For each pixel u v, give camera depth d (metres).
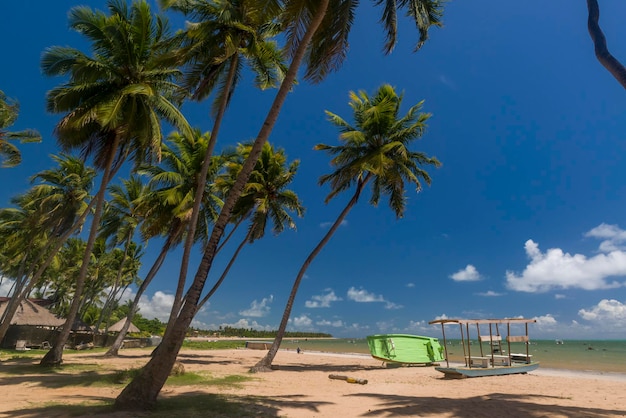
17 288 26.14
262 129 8.89
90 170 27.41
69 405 8.45
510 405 9.78
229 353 36.06
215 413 8.07
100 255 43.25
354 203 21.77
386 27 10.75
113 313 77.44
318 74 10.88
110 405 8.36
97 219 17.38
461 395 12.27
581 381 16.44
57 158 25.89
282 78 16.89
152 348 36.59
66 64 16.12
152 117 17.28
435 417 8.35
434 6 11.35
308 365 24.67
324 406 9.54
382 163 19.62
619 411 9.17
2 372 15.13
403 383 15.78
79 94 16.58
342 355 38.94
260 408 8.88
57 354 16.94
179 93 15.55
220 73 16.38
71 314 17.33
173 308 12.75
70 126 15.28
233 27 14.99
